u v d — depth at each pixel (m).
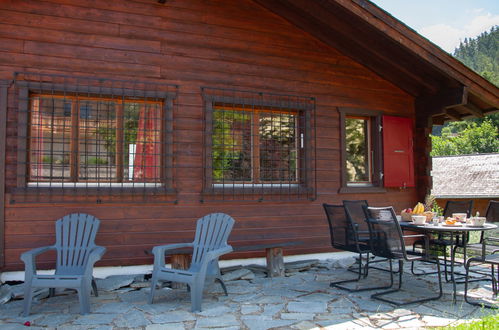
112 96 4.97
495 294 4.18
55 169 4.75
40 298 4.14
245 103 5.60
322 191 6.05
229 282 4.90
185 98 5.31
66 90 4.74
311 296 4.28
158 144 5.15
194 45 5.42
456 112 7.08
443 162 20.55
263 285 4.76
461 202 5.35
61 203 4.71
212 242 4.43
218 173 5.46
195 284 3.78
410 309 3.83
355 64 6.43
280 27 5.94
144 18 5.20
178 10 5.38
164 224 5.12
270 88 5.81
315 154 6.00
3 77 4.59
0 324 3.40
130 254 4.96
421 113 6.79
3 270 4.51
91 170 4.89
